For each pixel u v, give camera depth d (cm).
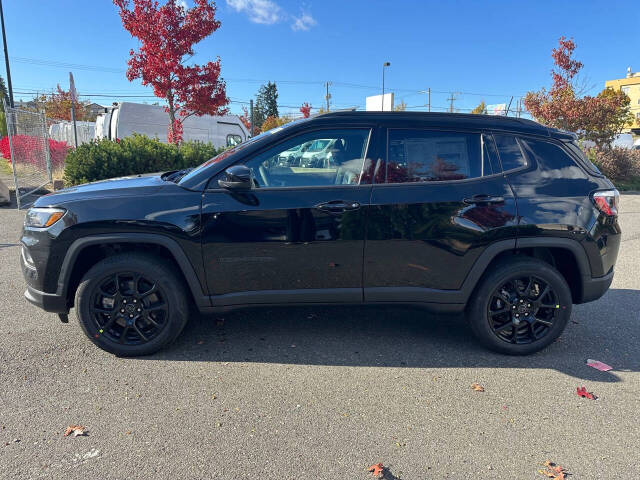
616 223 340
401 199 318
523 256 337
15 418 255
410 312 433
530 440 244
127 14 1266
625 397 287
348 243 318
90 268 324
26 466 217
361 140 328
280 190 317
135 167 1066
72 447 232
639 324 407
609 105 1680
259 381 301
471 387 297
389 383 301
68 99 3278
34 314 405
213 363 324
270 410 268
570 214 327
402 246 321
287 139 326
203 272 318
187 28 1277
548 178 333
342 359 334
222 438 241
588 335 383
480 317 336
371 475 215
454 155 330
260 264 318
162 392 285
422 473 218
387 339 371
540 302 336
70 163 1008
